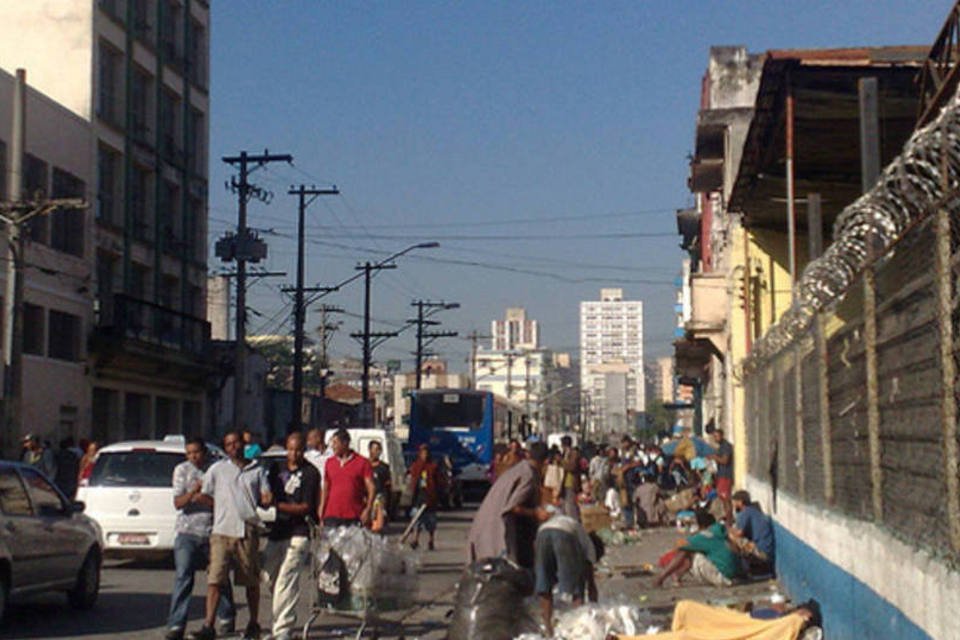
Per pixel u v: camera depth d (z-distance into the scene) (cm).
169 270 4956
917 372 720
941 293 648
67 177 3981
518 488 1228
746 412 2212
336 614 1196
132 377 4528
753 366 1994
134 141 4581
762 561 1700
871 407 866
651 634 1052
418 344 8188
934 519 678
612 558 2144
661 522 2981
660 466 4147
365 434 3064
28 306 3716
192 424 5316
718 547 1692
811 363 1226
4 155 3512
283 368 10075
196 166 5319
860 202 826
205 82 5391
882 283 827
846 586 990
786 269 2697
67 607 1503
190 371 4984
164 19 4922
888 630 805
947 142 616
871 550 870
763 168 2108
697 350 3991
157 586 1736
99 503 1900
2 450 2677
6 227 3419
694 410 6550
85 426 4103
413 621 1405
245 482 1217
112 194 4447
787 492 1506
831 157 2014
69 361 3994
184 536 1243
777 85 1677
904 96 1669
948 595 634
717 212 3700
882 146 1941
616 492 3012
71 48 4209
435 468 2355
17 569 1270
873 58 1584
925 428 700
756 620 1082
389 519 3122
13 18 4225
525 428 6075
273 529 1216
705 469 3325
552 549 1224
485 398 4500
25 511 1330
